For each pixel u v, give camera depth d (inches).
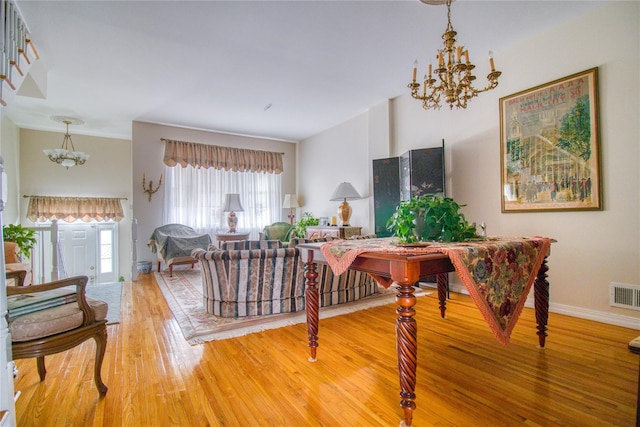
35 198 222.4
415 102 165.2
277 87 159.9
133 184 207.5
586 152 103.0
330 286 123.5
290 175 271.7
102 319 65.5
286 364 75.7
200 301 132.0
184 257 187.9
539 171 114.8
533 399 59.9
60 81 148.3
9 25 85.8
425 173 147.6
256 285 110.7
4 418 46.6
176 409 58.2
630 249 95.1
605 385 64.3
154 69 138.3
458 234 72.2
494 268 59.6
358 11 100.7
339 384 66.6
